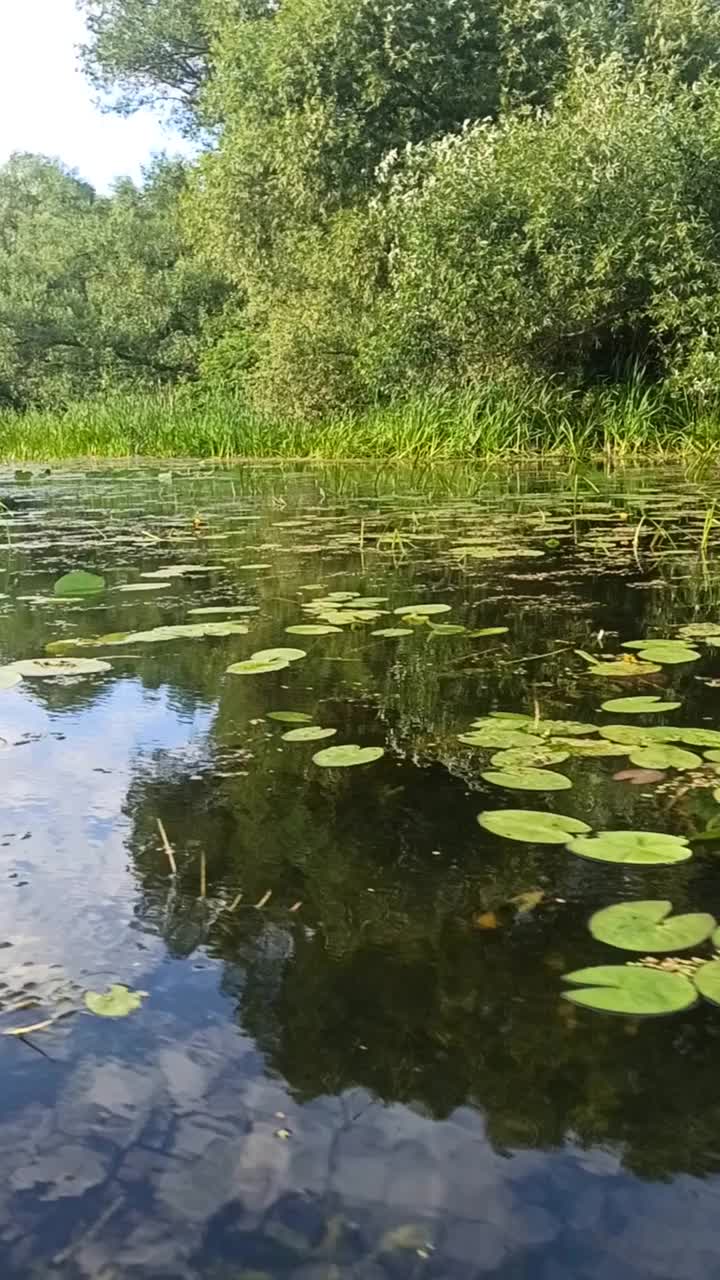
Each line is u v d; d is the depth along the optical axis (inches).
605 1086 28.4
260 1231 23.3
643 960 34.8
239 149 471.8
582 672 75.2
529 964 34.8
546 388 349.7
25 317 712.4
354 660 79.6
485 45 451.8
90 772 54.0
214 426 416.8
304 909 38.8
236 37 487.5
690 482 237.9
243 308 669.9
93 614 100.3
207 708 66.4
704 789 51.1
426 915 38.3
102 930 37.1
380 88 430.9
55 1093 28.0
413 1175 25.0
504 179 328.2
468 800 50.0
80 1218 23.7
